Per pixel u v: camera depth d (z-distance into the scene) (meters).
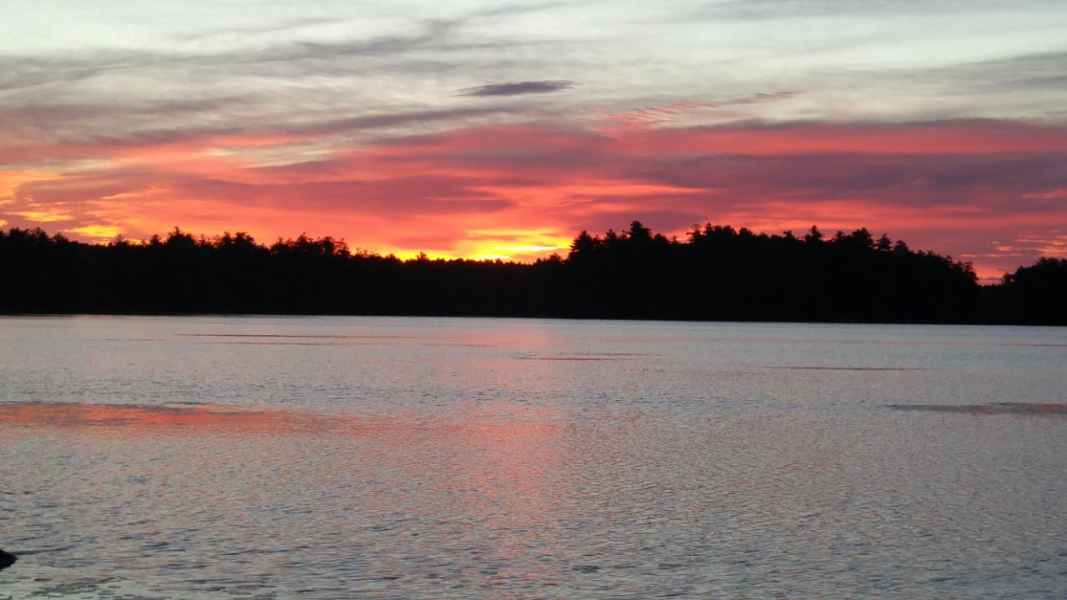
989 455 35.00
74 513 25.06
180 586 19.77
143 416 43.94
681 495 28.08
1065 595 19.77
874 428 42.09
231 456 33.47
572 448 36.00
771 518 25.44
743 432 40.56
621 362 86.06
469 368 76.62
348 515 25.33
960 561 21.88
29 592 19.33
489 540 23.22
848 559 21.97
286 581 20.14
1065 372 77.69
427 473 30.94
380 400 51.81
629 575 20.78
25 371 69.31
